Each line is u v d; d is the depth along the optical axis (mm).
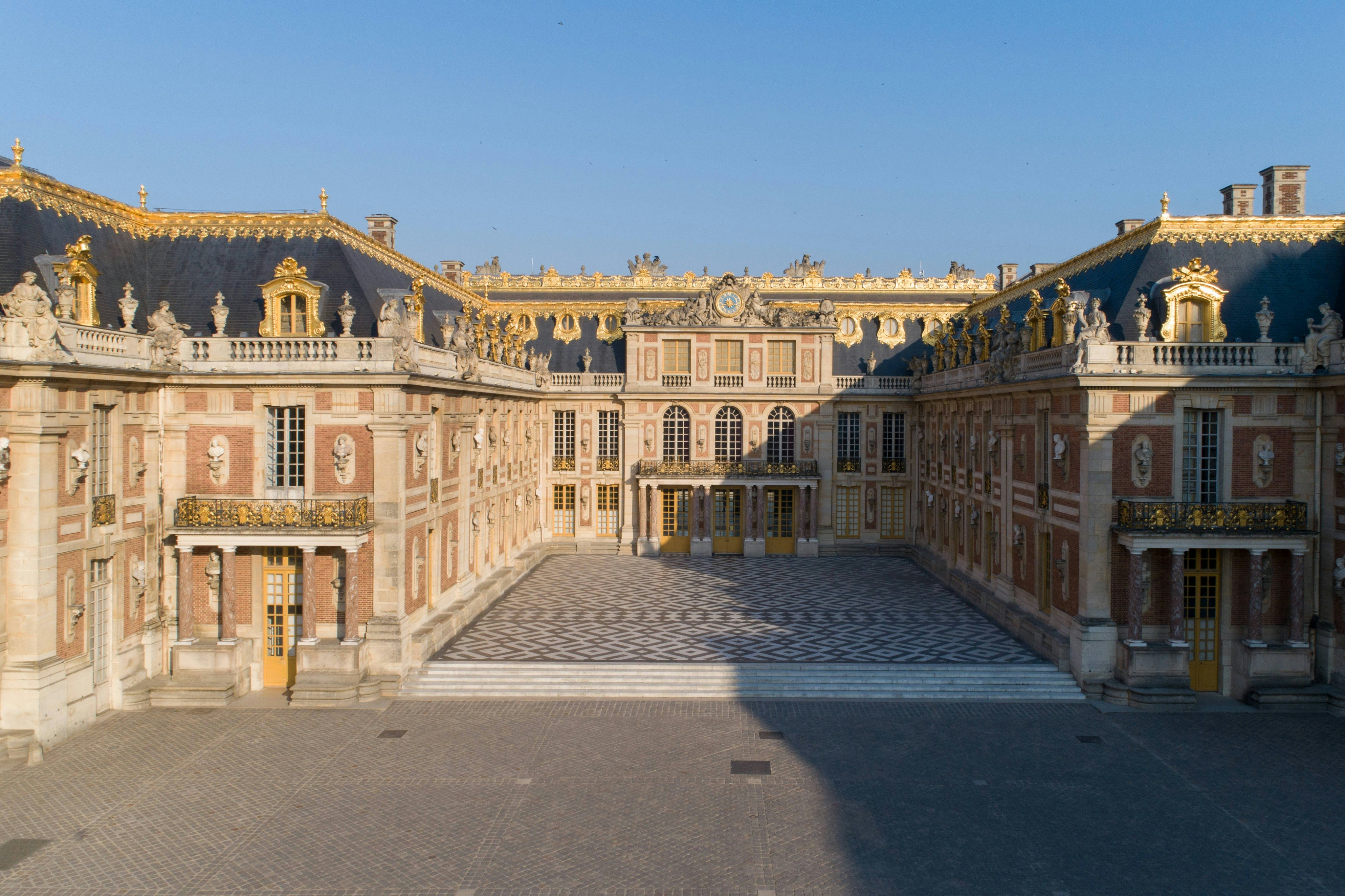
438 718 28844
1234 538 29938
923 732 27734
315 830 21141
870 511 58844
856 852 20125
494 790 23297
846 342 61250
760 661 33281
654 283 63844
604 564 55125
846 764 25109
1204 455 31422
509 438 50094
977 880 18984
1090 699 30859
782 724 28453
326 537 30391
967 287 63312
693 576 50875
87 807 22297
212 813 21984
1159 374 30797
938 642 36000
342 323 33719
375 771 24562
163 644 31625
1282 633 31625
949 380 49906
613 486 59750
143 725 28094
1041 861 19750
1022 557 37781
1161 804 22594
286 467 32000
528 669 32375
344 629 31781
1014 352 39062
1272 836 20938
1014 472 38875
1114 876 19156
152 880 18906
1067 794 23188
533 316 62469
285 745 26453
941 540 52688
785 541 58781
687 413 58656
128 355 29797
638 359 58344
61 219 31531
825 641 36219
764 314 58156
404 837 20781
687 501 58875
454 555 39219
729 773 24484
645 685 31609
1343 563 29859
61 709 26453
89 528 27797
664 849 20219
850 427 59031
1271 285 33594
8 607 25594
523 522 54875
